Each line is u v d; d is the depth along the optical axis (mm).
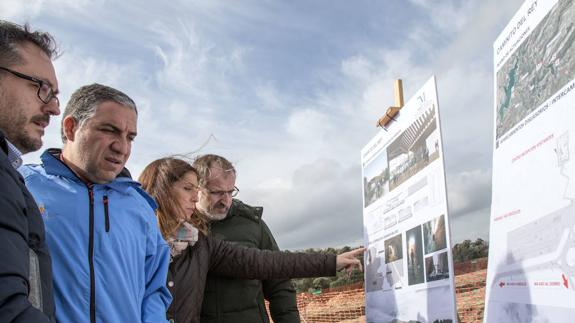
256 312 2854
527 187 1667
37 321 987
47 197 1830
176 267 2465
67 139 1967
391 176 2715
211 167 2801
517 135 1764
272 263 2764
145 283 2045
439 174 2117
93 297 1740
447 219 2031
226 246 2766
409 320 2375
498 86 1968
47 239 1755
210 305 2762
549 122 1550
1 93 1372
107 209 1906
